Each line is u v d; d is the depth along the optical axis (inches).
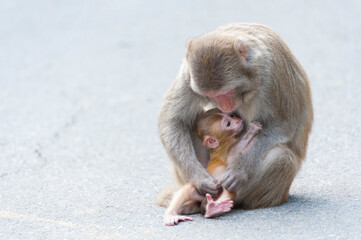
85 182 521.7
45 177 542.9
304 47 984.3
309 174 490.3
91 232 390.0
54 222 416.8
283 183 421.1
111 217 419.8
